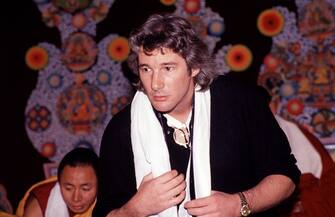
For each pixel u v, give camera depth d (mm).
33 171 2961
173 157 1171
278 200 1110
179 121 1167
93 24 2883
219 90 1181
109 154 1207
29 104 2957
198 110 1158
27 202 1991
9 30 2939
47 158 2957
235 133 1150
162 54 998
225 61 2758
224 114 1161
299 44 2709
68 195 1823
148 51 998
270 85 2736
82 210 1835
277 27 2717
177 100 1038
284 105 2734
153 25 1018
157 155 1158
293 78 2719
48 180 2045
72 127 2934
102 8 2869
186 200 1166
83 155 1859
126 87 2863
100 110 2902
